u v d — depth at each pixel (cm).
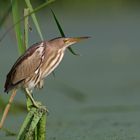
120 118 1174
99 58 2167
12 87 775
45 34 2695
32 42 2380
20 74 767
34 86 776
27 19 755
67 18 3130
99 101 1438
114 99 1455
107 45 2442
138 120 1138
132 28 2841
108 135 992
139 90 1579
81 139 971
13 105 1239
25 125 716
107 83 1711
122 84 1680
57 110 1341
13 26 726
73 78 1808
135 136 973
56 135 1013
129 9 3322
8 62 2072
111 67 1984
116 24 2980
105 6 3316
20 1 1512
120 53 2230
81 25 2977
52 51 789
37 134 743
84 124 1121
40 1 2495
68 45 806
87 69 1970
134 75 1816
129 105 1351
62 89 1540
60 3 3181
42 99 1507
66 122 1152
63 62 2152
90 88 1641
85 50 2348
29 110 749
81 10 3225
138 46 2364
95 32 2788
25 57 770
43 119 740
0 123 773
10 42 2398
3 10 1251
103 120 1155
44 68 782
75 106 1384
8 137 987
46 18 3061
